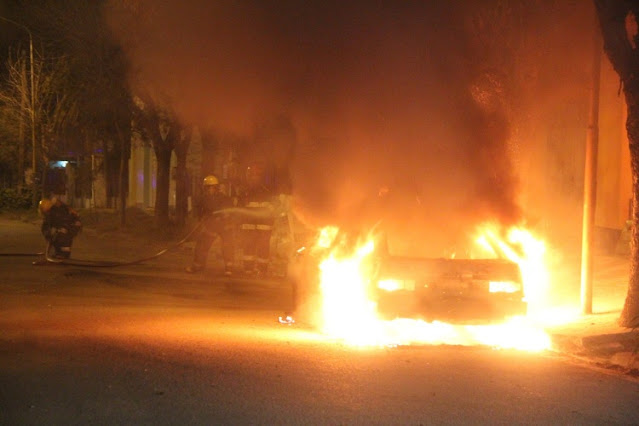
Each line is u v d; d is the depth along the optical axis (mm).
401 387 7605
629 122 11359
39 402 6723
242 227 18125
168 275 17844
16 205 38938
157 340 9836
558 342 10430
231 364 8445
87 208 38875
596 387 7918
